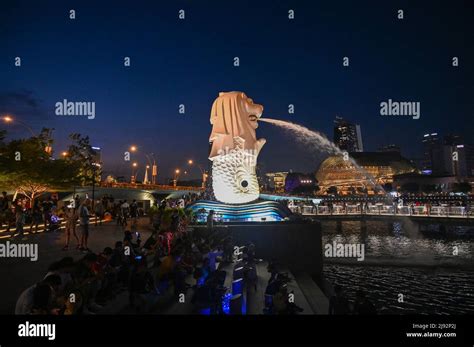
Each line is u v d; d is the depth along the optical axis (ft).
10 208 67.36
